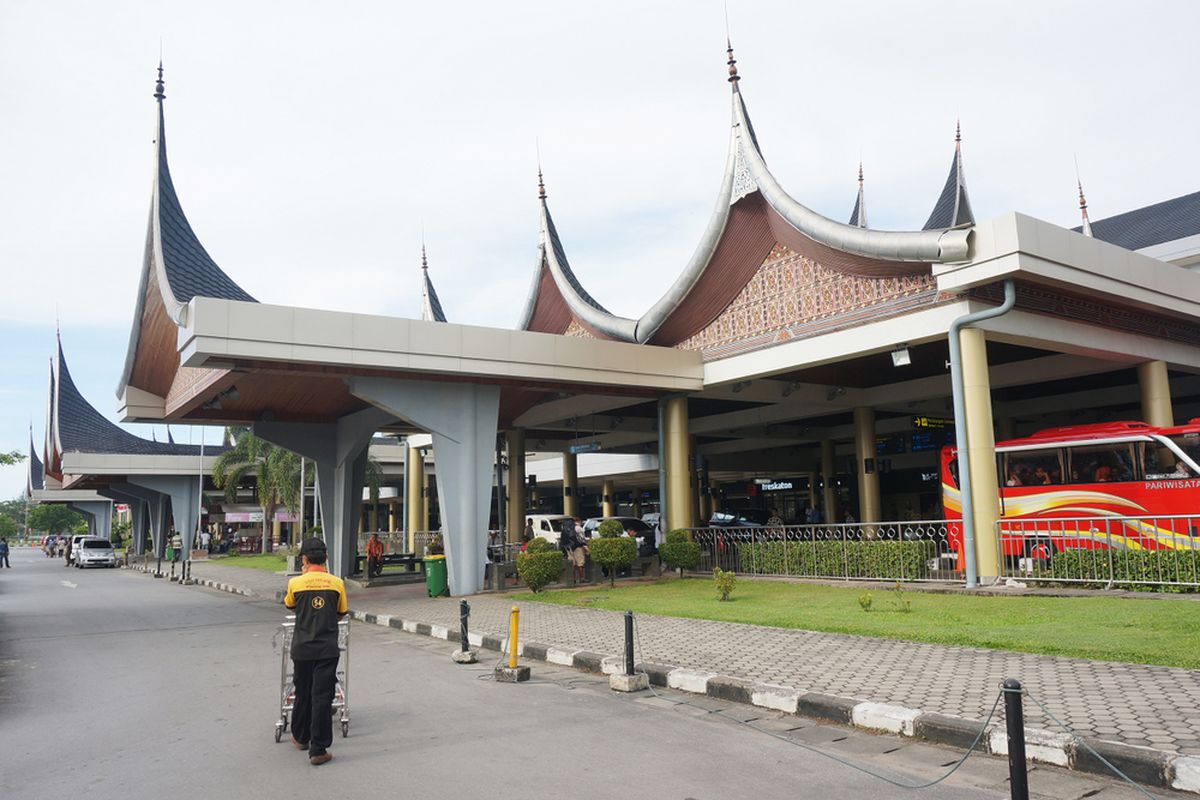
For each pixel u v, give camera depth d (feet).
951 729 19.75
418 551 100.27
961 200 67.82
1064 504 52.34
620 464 123.13
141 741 22.43
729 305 64.75
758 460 125.70
